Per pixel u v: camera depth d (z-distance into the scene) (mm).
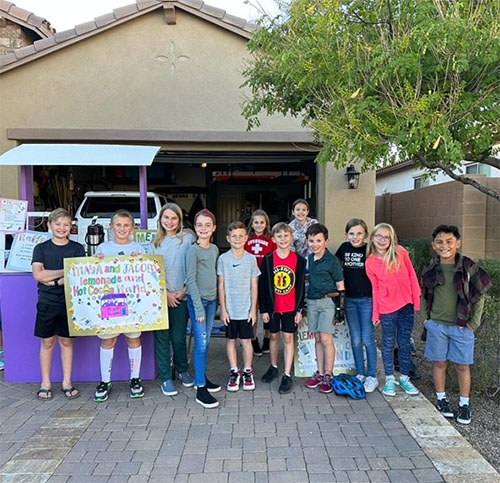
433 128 2730
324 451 2994
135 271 3850
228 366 4742
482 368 3945
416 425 3346
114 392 4020
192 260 3807
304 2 3180
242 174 10836
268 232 4836
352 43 3070
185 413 3588
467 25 2596
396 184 14586
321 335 4043
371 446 3053
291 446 3061
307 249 4762
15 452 3006
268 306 4066
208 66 7004
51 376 4230
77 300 3771
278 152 7648
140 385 3932
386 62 2867
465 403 3547
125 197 7727
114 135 6922
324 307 3988
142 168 4570
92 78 6930
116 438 3186
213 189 11445
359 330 4039
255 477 2707
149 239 4605
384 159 3195
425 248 8930
